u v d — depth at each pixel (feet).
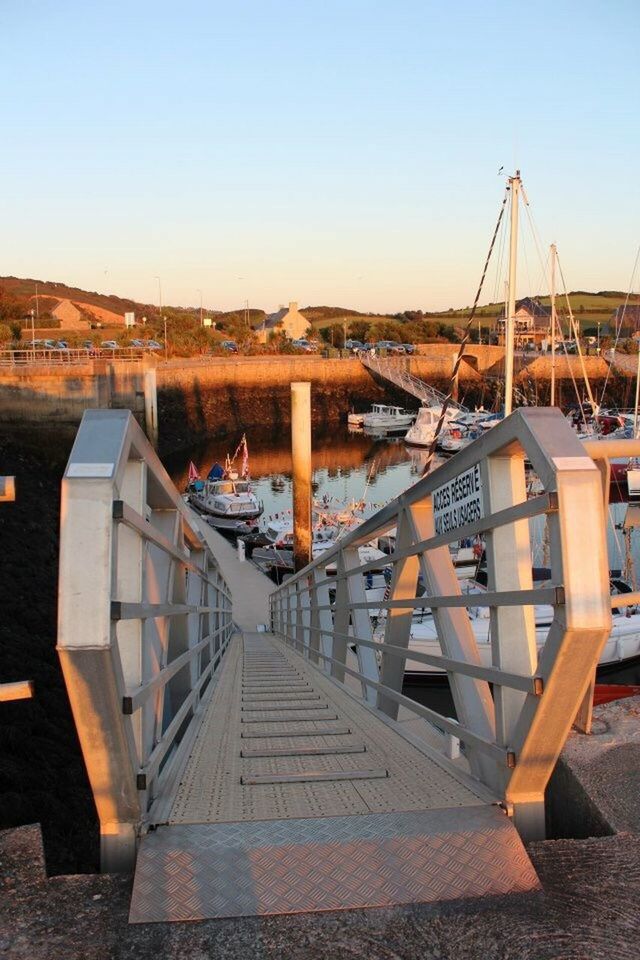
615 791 9.72
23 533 94.02
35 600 74.74
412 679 55.36
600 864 8.33
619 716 11.86
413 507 13.94
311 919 7.48
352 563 23.31
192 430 290.76
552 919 7.42
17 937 7.31
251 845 8.52
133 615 8.68
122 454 8.21
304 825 9.02
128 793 8.46
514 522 9.51
